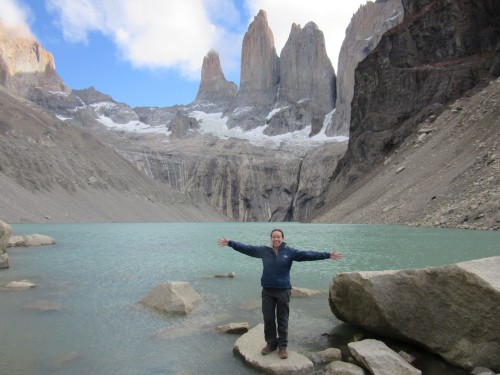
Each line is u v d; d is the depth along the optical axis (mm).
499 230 35844
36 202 83312
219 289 15641
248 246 9062
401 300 9258
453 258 21703
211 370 8148
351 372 7594
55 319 11391
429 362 8555
